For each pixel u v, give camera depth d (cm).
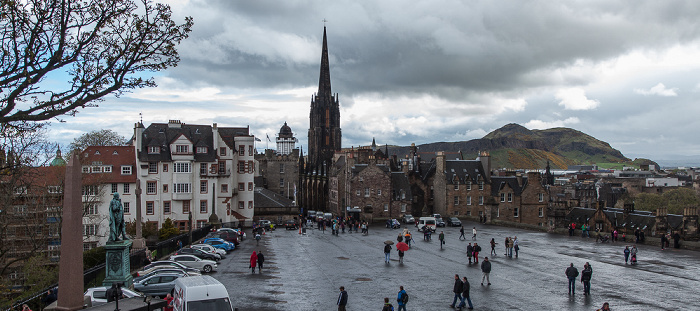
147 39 1981
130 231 7250
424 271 4891
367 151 12912
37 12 1802
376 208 11481
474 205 11869
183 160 9706
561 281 4375
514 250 6125
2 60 1798
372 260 5612
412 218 10894
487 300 3688
